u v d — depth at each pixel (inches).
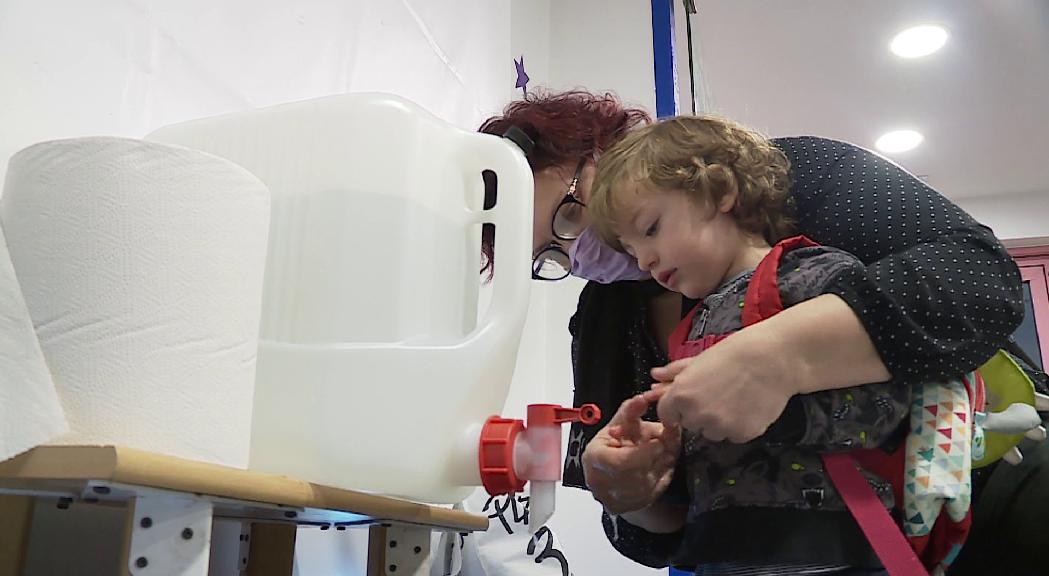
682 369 25.3
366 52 49.0
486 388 26.6
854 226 29.7
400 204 26.2
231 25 38.2
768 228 31.9
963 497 25.6
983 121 112.0
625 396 38.4
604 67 86.0
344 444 24.5
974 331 25.3
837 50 96.4
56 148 19.8
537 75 83.8
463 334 28.6
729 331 28.5
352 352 24.9
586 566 68.2
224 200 21.3
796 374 24.8
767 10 88.4
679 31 87.7
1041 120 111.0
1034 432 30.8
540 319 75.0
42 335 18.8
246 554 34.9
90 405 18.4
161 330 19.5
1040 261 137.4
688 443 30.0
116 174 19.5
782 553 25.7
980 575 31.4
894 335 24.8
